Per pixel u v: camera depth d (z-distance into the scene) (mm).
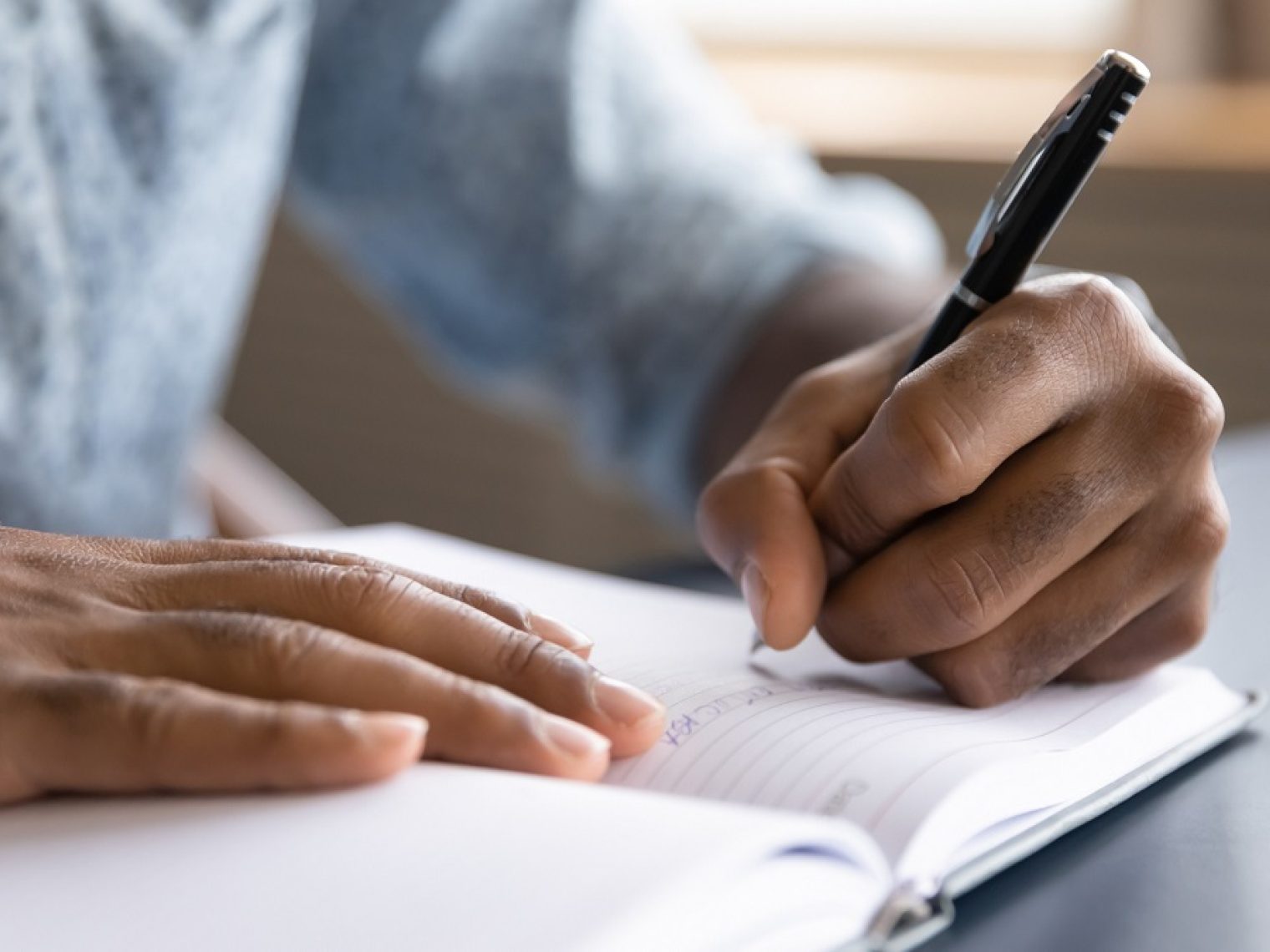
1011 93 1884
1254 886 376
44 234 833
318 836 334
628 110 1111
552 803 340
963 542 459
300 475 2178
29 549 458
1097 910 362
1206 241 1543
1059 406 453
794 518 485
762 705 442
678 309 1011
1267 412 1542
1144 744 464
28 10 808
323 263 2074
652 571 763
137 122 873
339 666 390
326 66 1125
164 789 370
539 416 1924
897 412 449
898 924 341
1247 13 1763
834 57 2078
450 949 282
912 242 1083
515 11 1123
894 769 384
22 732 375
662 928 290
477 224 1114
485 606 441
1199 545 477
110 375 896
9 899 322
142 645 401
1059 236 1622
